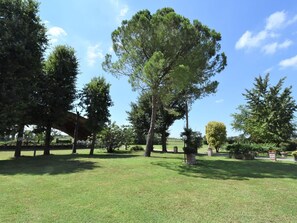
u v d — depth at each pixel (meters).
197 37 15.52
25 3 15.41
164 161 13.90
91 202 5.54
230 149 20.16
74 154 19.52
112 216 4.66
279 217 4.74
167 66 15.29
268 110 31.20
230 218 4.65
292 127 30.78
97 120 20.45
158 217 4.65
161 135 30.31
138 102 30.61
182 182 8.05
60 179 8.21
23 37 14.36
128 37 16.14
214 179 8.77
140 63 16.44
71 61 20.00
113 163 12.61
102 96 20.78
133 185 7.40
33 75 15.77
